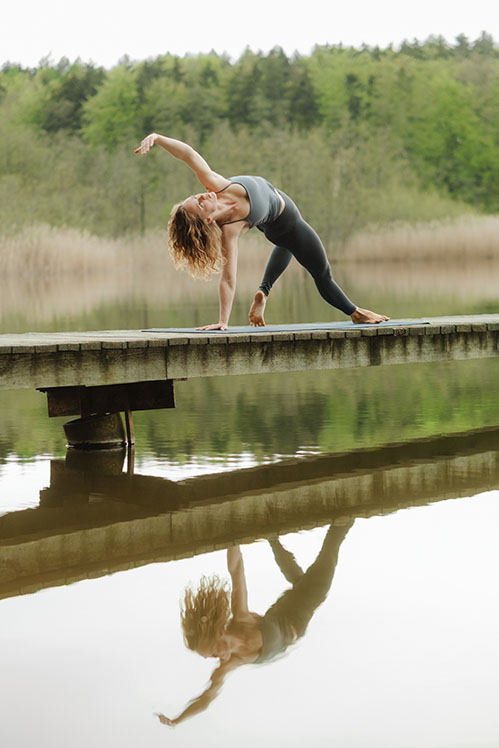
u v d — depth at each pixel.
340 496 5.31
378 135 59.47
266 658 3.18
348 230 49.44
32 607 3.65
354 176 53.16
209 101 65.19
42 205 45.59
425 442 6.77
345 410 8.12
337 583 3.88
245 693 2.93
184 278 31.09
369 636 3.34
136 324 13.58
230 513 4.98
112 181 50.47
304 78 66.94
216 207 6.67
